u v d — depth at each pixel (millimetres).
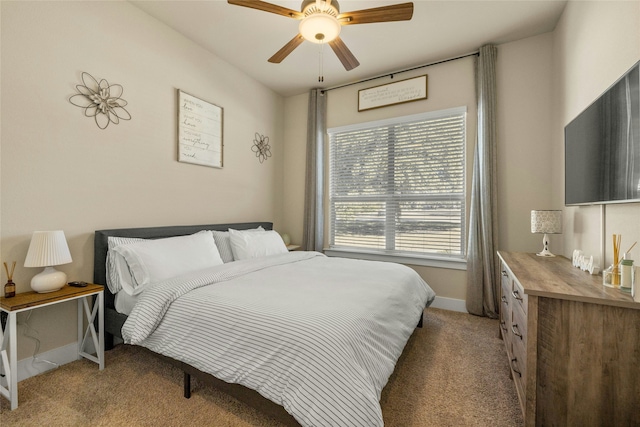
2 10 1694
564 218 2359
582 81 1964
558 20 2492
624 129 1285
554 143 2598
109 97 2209
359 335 1268
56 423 1415
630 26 1387
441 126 3168
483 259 2850
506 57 2838
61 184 1958
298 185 4117
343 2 2293
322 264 2580
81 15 2041
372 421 1061
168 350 1551
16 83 1747
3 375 1684
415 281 2303
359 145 3682
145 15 2447
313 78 3617
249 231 3064
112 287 2090
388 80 3455
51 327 1936
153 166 2533
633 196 1215
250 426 1399
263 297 1586
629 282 1168
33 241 1705
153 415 1473
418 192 3309
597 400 1151
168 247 2188
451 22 2529
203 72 2973
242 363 1312
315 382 1103
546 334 1219
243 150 3502
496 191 2801
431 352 2137
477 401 1592
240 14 2461
